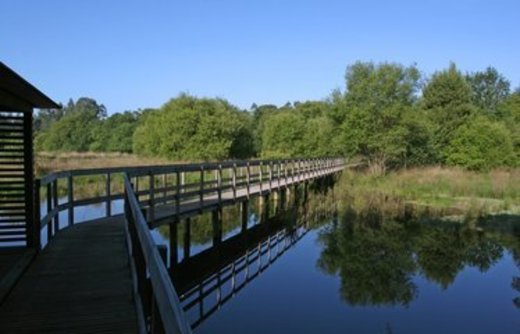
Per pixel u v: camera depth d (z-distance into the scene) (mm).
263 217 17500
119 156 43281
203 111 42094
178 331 1714
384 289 10914
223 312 9172
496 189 25516
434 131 38312
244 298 10039
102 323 4621
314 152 46188
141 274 4418
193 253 12820
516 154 36062
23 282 5812
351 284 11219
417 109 35625
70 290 5539
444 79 41875
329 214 20734
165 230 16656
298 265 12789
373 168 33375
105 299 5258
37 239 7195
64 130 64375
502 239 15883
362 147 34000
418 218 19562
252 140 49375
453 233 16797
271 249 14656
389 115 32531
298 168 22516
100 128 64562
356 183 30094
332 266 12734
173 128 40312
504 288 11195
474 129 34688
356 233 16906
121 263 6680
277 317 8906
